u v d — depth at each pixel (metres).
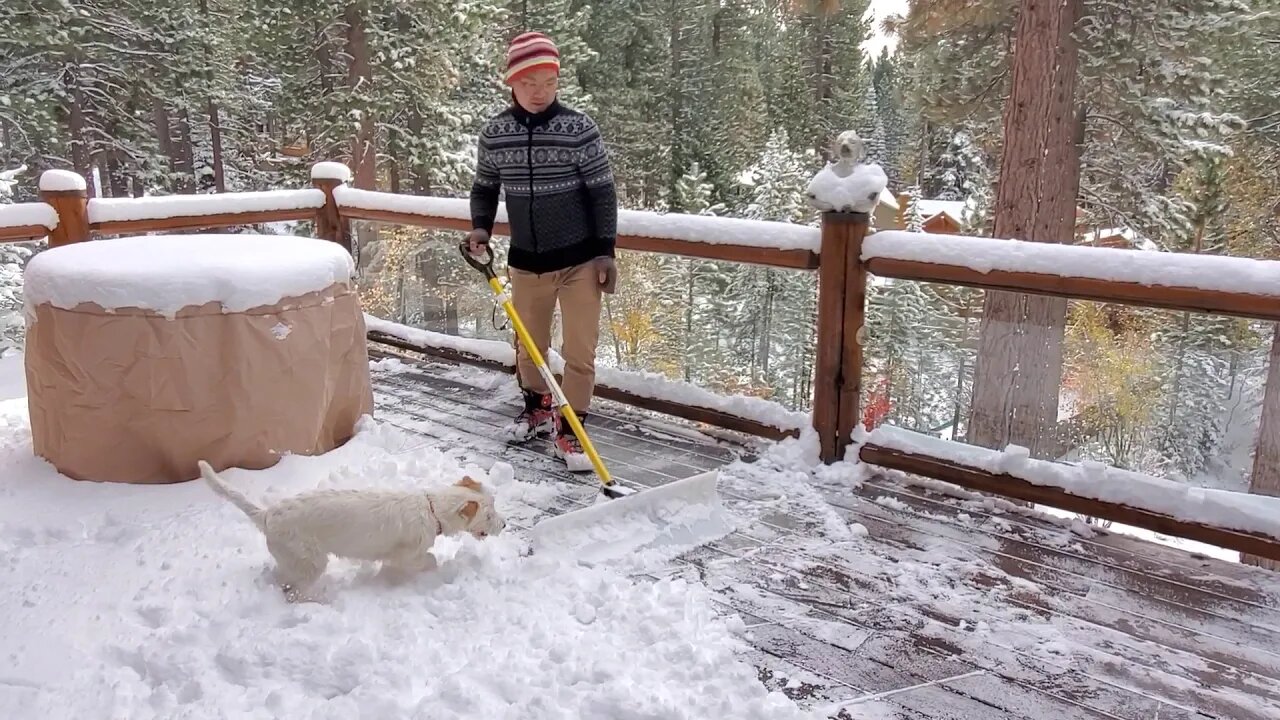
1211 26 7.28
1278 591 2.34
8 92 12.78
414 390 4.33
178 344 2.79
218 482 2.20
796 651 2.03
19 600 2.11
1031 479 2.79
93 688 1.76
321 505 2.14
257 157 18.91
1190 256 2.43
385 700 1.70
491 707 1.72
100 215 4.39
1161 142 7.64
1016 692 1.88
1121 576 2.42
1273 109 8.55
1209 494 2.49
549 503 2.94
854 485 3.08
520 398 4.19
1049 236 7.19
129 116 14.88
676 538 2.62
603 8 16.66
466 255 3.31
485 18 12.57
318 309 3.12
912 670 1.96
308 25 12.12
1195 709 1.82
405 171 12.70
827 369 3.18
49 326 2.83
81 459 2.90
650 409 3.80
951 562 2.50
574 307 3.27
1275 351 2.40
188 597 2.13
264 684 1.79
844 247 3.04
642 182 17.17
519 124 3.08
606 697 1.73
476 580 2.28
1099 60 7.43
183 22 14.84
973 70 8.69
